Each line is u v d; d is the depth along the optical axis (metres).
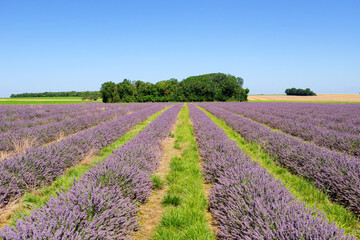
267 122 15.82
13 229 2.20
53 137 9.55
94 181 3.52
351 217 3.45
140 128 13.27
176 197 3.97
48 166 4.81
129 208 3.17
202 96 77.44
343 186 3.97
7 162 4.23
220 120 17.67
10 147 7.05
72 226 2.28
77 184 3.20
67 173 5.26
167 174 5.43
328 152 5.49
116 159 4.63
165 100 75.75
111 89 69.50
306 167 5.26
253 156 7.00
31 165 4.45
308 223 2.38
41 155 4.86
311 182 4.87
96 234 2.29
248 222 2.61
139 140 6.75
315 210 2.81
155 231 3.12
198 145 8.34
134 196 3.84
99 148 7.50
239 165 4.60
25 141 7.20
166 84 82.94
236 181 3.57
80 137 6.86
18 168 4.17
